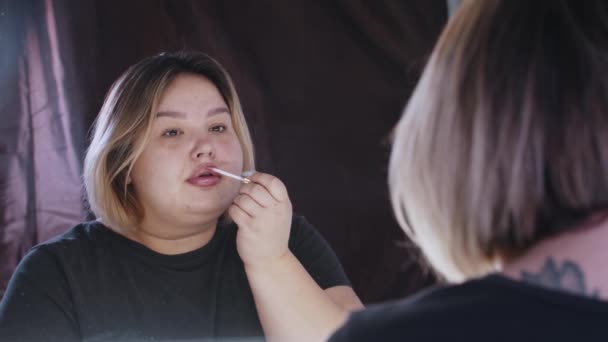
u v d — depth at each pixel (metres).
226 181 1.38
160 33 2.03
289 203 1.30
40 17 1.96
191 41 2.05
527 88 0.55
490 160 0.56
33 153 1.95
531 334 0.51
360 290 2.15
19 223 1.94
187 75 1.44
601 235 0.54
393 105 2.14
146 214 1.41
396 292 2.17
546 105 0.55
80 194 1.93
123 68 2.00
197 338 1.37
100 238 1.44
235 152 1.41
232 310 1.41
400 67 2.13
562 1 0.57
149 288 1.38
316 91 2.12
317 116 2.13
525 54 0.56
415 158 0.60
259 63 2.09
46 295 1.35
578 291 0.53
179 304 1.38
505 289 0.53
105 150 1.39
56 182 1.95
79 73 1.96
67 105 1.95
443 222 0.60
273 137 2.10
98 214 1.44
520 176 0.55
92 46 1.97
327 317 1.28
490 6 0.60
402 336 0.53
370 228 2.16
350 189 2.14
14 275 1.39
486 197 0.57
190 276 1.40
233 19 2.08
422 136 0.60
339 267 1.58
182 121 1.39
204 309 1.39
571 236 0.55
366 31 2.12
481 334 0.52
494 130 0.56
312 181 2.13
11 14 1.94
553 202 0.56
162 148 1.37
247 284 1.43
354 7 2.11
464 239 0.59
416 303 0.56
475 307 0.53
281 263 1.30
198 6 2.05
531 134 0.55
